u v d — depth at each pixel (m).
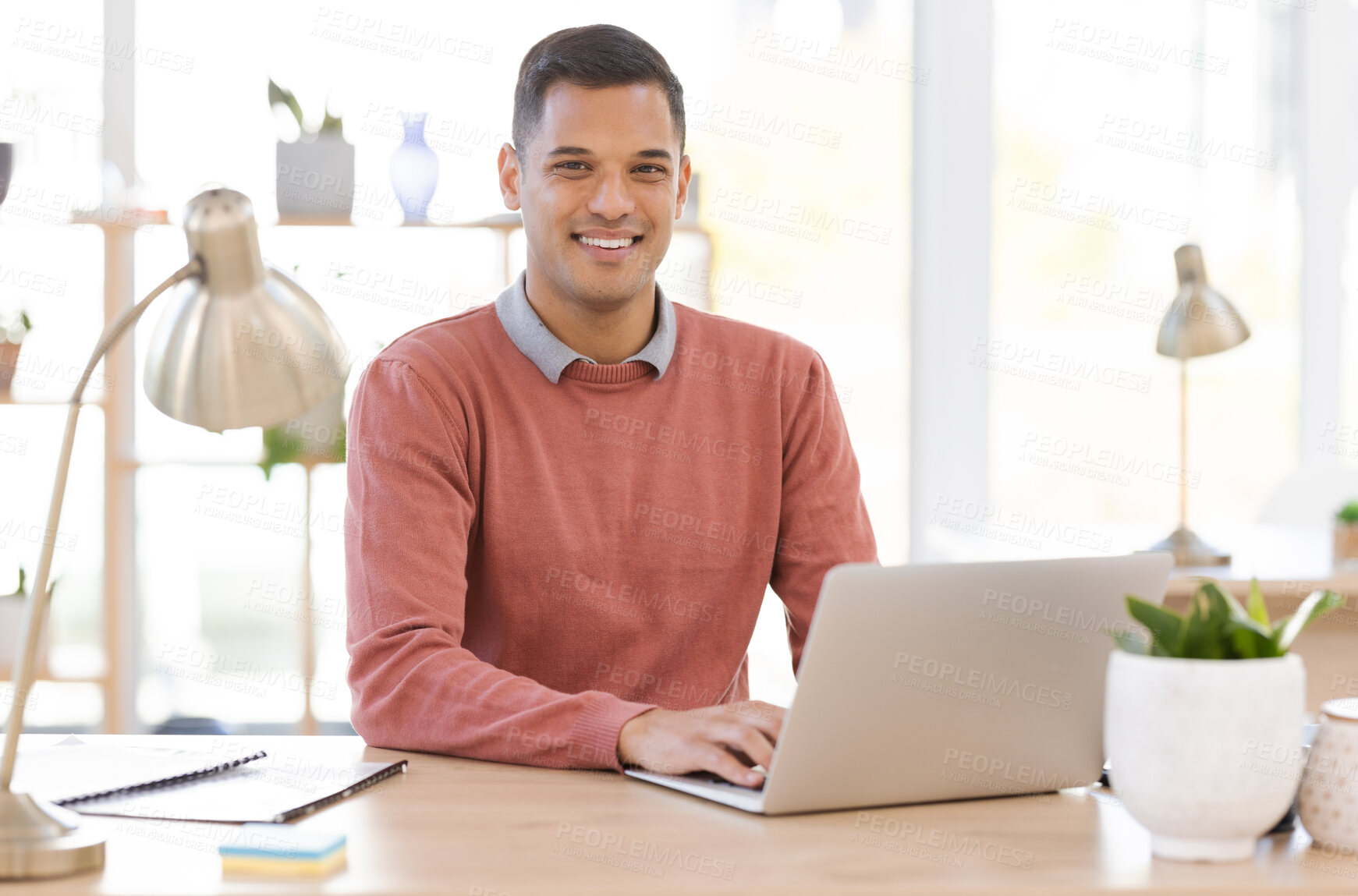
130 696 3.14
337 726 3.10
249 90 3.18
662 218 1.47
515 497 1.46
